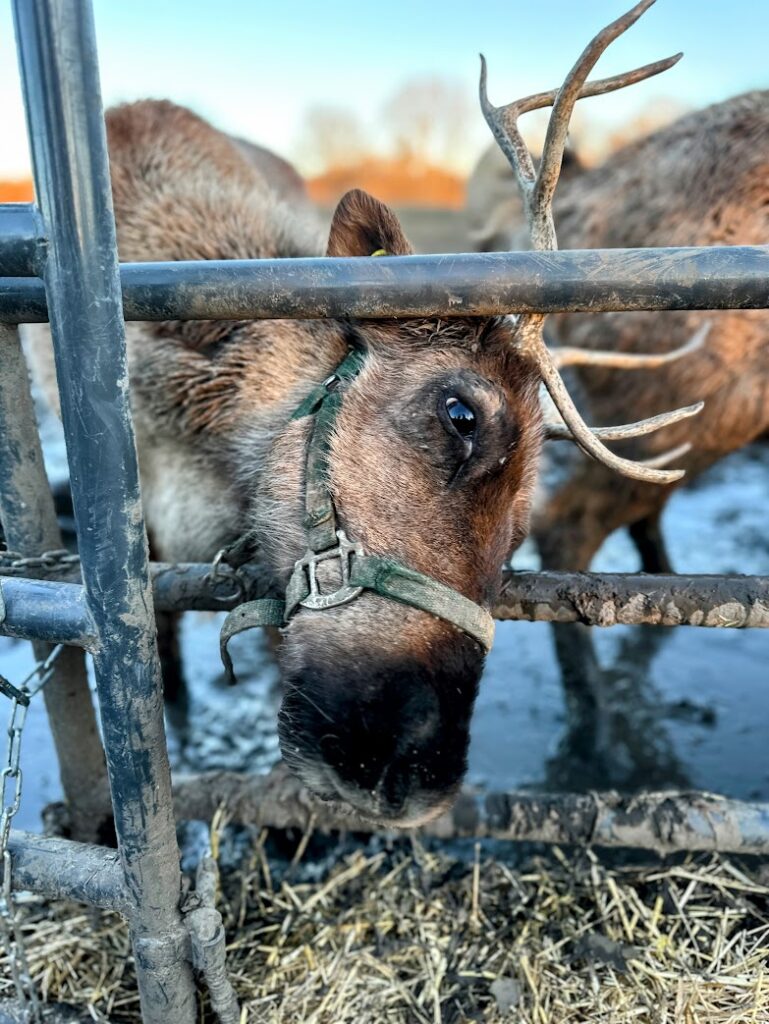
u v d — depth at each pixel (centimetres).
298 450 60
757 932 60
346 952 60
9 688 47
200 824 78
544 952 59
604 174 113
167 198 83
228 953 60
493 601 56
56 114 36
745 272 43
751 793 93
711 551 148
